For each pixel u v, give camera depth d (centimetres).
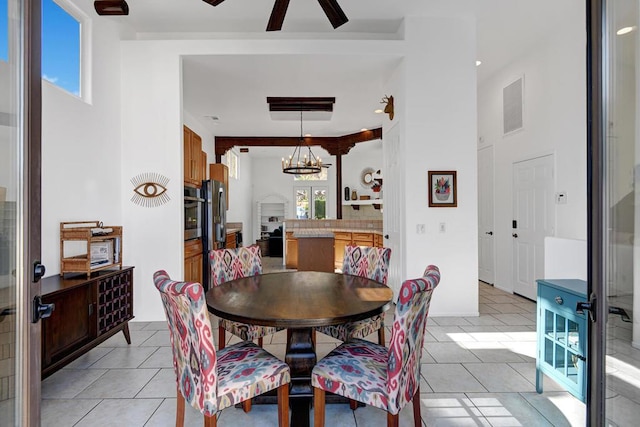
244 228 1000
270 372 158
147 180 346
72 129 277
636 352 116
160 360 258
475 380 227
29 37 115
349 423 183
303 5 333
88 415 189
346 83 439
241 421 184
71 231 246
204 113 577
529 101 423
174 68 347
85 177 292
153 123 346
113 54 334
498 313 371
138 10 338
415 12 350
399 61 372
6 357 113
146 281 346
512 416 188
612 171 115
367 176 1075
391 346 142
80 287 229
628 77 115
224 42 349
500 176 487
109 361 256
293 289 212
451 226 360
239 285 223
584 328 175
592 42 117
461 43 358
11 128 114
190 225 407
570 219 362
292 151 984
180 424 159
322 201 1115
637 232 116
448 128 359
